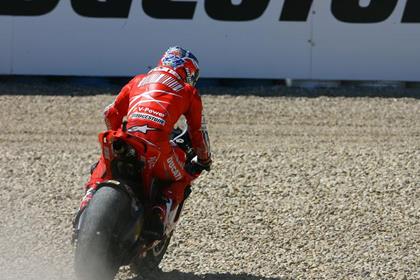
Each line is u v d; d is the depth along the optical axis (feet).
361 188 86.22
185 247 70.49
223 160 96.37
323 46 135.95
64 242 70.13
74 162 95.25
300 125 116.06
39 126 113.19
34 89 131.34
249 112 121.60
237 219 76.95
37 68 134.31
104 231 52.80
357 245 71.15
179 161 60.34
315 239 72.43
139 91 60.03
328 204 81.20
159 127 58.08
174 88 59.67
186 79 61.52
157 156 57.62
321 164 95.45
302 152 101.40
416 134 112.88
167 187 60.64
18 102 124.26
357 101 128.88
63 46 134.00
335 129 114.42
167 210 59.36
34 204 79.87
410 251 69.92
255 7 134.21
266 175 90.53
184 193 62.44
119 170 56.85
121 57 134.51
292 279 63.82
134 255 56.90
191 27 134.10
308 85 137.90
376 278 64.28
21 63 134.10
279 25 134.92
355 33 135.85
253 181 88.28
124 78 137.28
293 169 93.09
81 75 134.62
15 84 133.80
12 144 104.42
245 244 71.15
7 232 71.92
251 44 134.92
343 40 136.05
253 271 65.41
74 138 108.27
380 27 136.05
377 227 75.36
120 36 133.90
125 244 55.21
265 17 134.51
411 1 135.54
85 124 115.03
